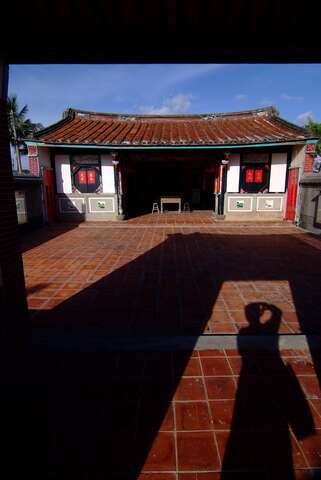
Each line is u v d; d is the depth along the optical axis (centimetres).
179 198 1462
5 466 183
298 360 284
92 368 273
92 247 755
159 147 1072
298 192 1050
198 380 257
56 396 239
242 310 394
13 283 256
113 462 185
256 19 227
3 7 212
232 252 701
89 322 360
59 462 185
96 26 234
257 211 1184
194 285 485
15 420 216
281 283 494
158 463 184
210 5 216
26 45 245
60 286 481
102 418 217
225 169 1163
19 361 262
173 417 218
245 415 220
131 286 481
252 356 291
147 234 932
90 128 1274
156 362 282
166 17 225
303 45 245
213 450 192
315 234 928
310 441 199
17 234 263
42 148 1071
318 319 369
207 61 261
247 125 1307
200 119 1422
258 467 182
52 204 1154
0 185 239
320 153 2223
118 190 1178
